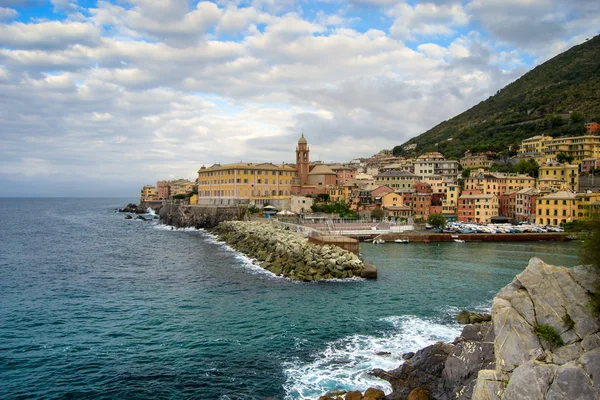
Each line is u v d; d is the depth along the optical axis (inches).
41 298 2657.5
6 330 2064.5
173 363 1695.4
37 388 1504.7
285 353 1777.8
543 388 1027.3
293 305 2468.0
